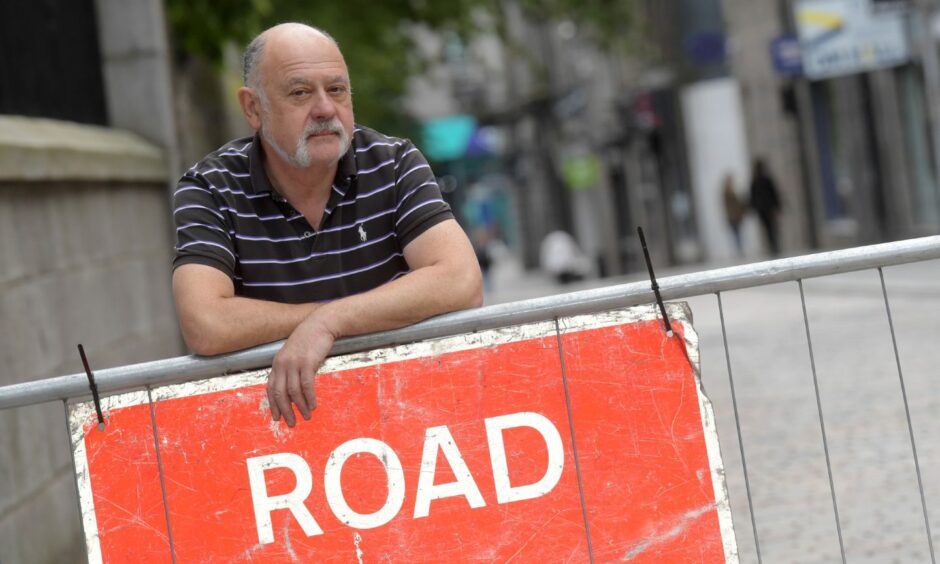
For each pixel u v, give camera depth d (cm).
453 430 509
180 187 564
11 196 945
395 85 2766
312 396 502
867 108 3659
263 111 549
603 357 511
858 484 1047
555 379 511
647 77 5175
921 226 3469
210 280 538
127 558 505
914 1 2500
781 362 1747
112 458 507
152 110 1547
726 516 509
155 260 1472
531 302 511
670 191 5175
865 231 3719
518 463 509
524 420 509
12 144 931
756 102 4369
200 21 1662
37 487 891
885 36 2856
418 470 507
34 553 870
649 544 509
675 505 509
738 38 4441
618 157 5938
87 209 1183
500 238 10256
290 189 564
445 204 562
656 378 511
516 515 508
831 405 1371
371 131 583
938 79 2509
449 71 8694
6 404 503
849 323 2081
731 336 2141
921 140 3422
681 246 5175
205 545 505
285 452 506
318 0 2294
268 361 514
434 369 510
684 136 4944
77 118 1352
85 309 1127
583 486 509
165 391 508
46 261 1019
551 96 7100
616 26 2667
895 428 1226
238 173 569
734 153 4691
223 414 507
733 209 4300
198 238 549
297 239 567
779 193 4050
